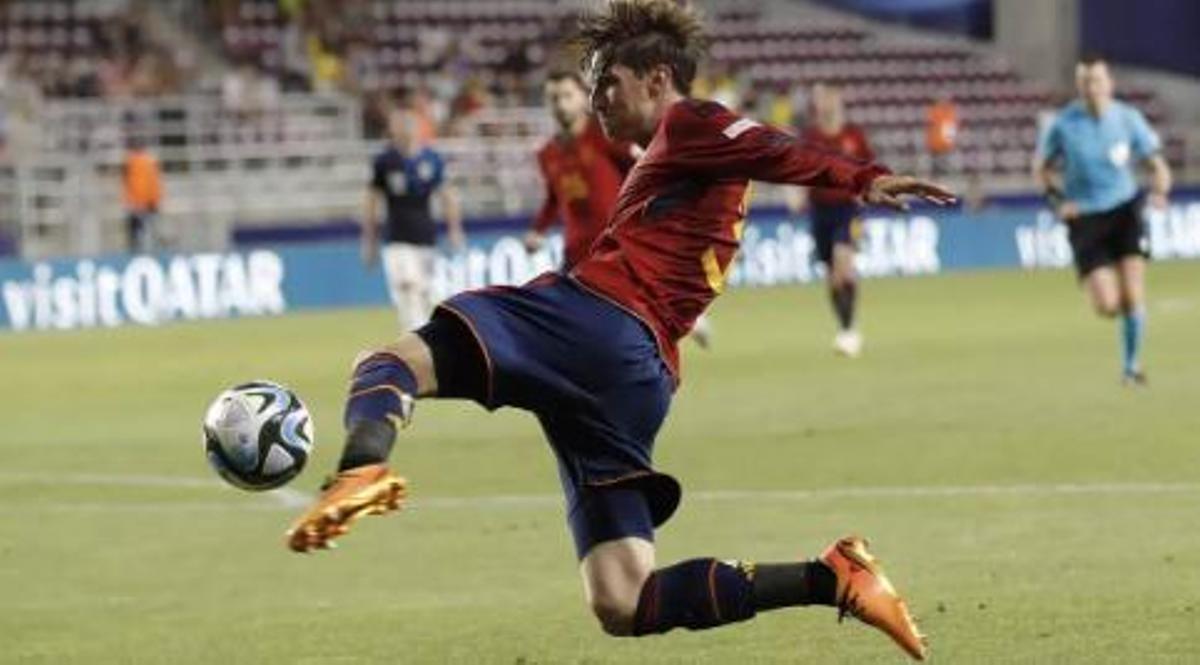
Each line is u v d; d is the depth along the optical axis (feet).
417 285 188.55
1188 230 313.73
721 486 104.99
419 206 187.93
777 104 331.16
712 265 53.67
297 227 288.71
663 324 53.16
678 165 53.26
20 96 291.38
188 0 324.80
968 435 120.67
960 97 360.48
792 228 291.17
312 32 325.21
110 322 251.80
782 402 143.13
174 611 78.23
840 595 52.13
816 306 242.78
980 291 257.75
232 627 74.79
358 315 252.83
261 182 296.30
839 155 52.11
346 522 47.34
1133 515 91.86
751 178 53.01
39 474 118.83
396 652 69.56
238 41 322.34
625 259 53.16
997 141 351.87
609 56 54.85
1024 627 69.31
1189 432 118.01
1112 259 143.02
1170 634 67.56
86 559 90.33
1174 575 77.61
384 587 81.76
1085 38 370.73
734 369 169.48
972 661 64.64
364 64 323.16
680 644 68.95
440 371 51.16
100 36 312.71
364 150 300.20
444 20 338.34
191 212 288.71
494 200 303.89
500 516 98.27
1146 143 140.77
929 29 373.20
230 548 92.17
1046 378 152.66
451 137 310.86
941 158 339.98
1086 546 84.38
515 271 272.10
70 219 276.21
